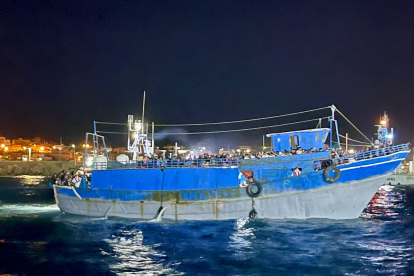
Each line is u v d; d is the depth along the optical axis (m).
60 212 34.41
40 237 25.30
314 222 27.47
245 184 28.72
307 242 23.30
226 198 27.81
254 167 28.30
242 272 18.62
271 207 27.45
